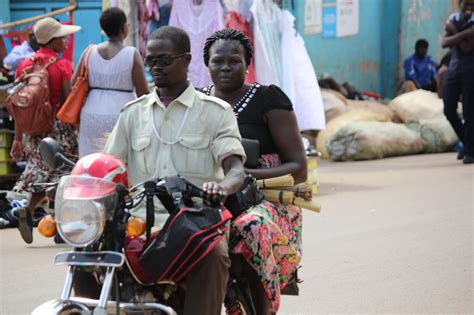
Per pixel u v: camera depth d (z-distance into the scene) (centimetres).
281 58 1416
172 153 571
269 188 644
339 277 934
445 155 2206
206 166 572
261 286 603
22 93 1195
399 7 2936
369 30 2897
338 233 1166
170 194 513
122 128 587
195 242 498
